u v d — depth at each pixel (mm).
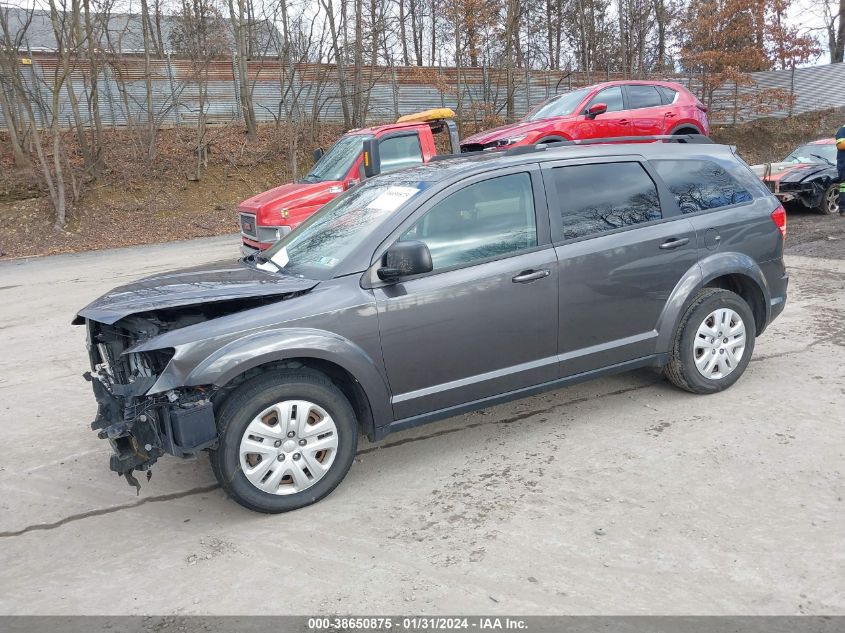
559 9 30438
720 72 26672
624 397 4988
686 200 4785
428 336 3912
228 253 13453
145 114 22625
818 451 3951
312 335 3605
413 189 4168
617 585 2896
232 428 3492
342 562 3201
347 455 3824
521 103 26797
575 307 4305
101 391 3668
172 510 3828
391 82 25125
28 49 20078
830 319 6484
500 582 2967
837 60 33781
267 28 23297
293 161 21281
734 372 4918
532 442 4371
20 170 18953
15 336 7719
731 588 2832
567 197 4379
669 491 3633
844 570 2904
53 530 3666
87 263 13359
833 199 12625
